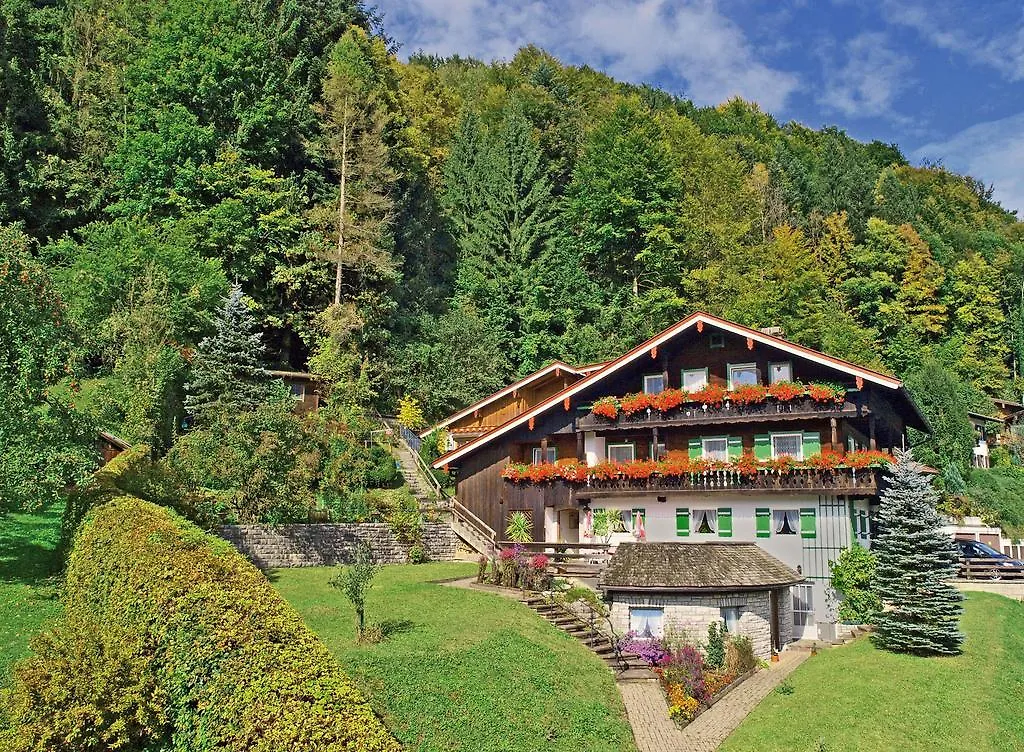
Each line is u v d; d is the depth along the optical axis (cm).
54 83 5719
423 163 7156
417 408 5422
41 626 1720
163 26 5528
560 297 6281
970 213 12338
